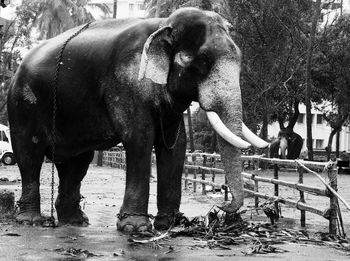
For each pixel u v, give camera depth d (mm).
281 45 31469
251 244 8000
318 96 40812
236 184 7977
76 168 10102
